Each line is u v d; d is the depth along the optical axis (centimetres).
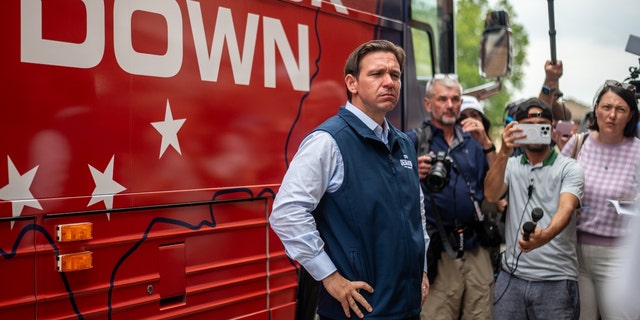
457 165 433
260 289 364
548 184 414
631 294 294
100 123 288
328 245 274
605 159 431
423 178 422
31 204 264
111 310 293
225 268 343
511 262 421
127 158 298
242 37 352
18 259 262
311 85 396
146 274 307
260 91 362
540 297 409
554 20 574
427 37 576
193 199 325
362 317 271
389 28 476
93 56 286
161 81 312
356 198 272
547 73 582
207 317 336
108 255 292
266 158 365
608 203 414
